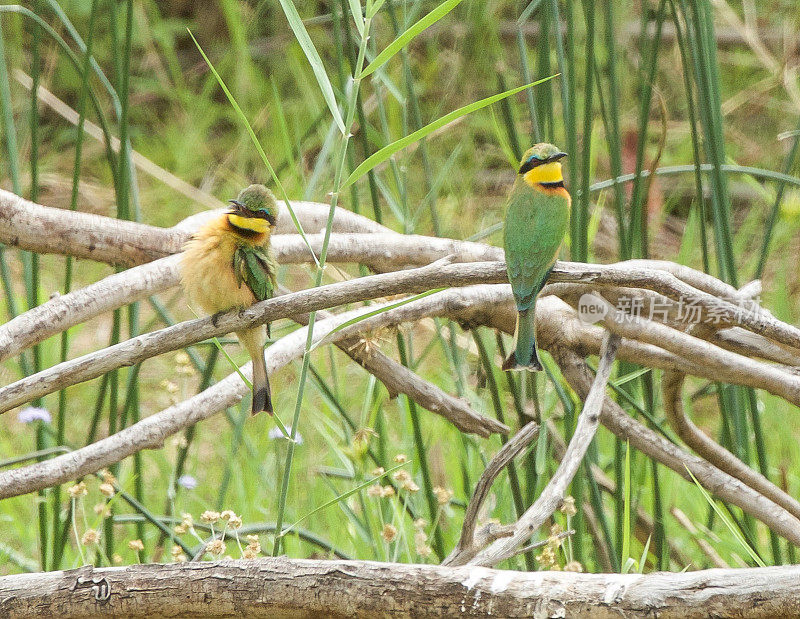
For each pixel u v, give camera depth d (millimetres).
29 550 10578
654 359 8164
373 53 9094
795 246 16688
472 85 18922
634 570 9594
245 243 6422
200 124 19438
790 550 9031
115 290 6855
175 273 7109
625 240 8797
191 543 10453
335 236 8102
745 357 8242
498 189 18328
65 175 18781
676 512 10211
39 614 5199
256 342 6273
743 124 19281
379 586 4996
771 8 20609
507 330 8211
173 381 14859
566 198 6988
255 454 11164
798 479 11539
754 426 8836
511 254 6742
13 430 13664
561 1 18266
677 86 19156
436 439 12633
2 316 14656
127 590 5164
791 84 17531
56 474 6625
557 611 4816
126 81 8109
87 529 8305
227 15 19750
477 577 4961
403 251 8266
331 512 10547
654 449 8258
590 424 7176
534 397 8570
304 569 5090
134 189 8883
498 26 19703
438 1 19125
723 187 8664
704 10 9000
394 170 9547
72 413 14367
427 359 15102
